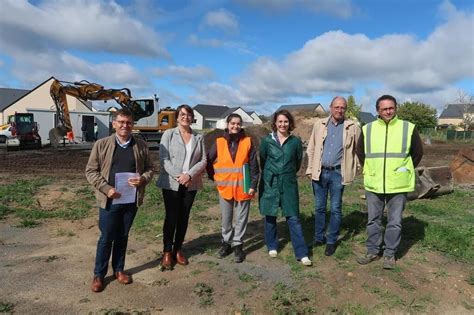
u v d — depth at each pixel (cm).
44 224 709
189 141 501
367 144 516
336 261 538
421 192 917
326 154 563
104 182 433
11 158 1934
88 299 427
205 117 9588
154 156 2098
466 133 5556
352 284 469
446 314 418
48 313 399
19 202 854
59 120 2467
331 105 561
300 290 454
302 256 529
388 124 506
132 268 510
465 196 970
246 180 524
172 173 490
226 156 525
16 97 6762
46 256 549
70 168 1555
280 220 740
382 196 521
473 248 588
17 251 570
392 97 502
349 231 665
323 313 412
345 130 556
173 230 509
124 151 441
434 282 480
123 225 456
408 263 532
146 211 783
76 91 2441
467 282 483
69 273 491
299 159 542
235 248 533
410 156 510
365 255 553
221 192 529
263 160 545
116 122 437
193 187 505
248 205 535
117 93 2502
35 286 455
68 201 874
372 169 514
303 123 2172
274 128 546
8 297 428
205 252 569
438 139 5244
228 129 528
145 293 442
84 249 580
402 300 438
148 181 456
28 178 1227
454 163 1214
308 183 1129
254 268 513
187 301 427
